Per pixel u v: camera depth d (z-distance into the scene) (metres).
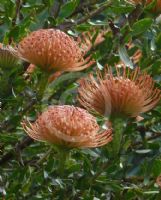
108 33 4.54
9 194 3.88
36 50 3.80
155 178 3.96
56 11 4.57
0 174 4.06
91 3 4.77
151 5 4.30
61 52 3.81
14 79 4.15
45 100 4.32
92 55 4.26
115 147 3.81
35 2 4.54
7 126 4.09
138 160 4.10
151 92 3.79
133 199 4.15
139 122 4.28
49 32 3.84
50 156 3.88
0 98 4.12
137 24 4.23
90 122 3.55
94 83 3.79
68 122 3.52
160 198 3.93
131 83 3.75
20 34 4.30
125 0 4.39
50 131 3.53
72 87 4.42
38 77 4.23
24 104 4.25
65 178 3.89
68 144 3.57
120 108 3.75
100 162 3.94
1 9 4.68
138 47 4.50
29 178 3.88
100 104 3.76
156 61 4.27
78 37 4.29
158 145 4.19
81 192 3.86
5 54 4.07
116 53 4.38
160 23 4.52
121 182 3.97
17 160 4.11
